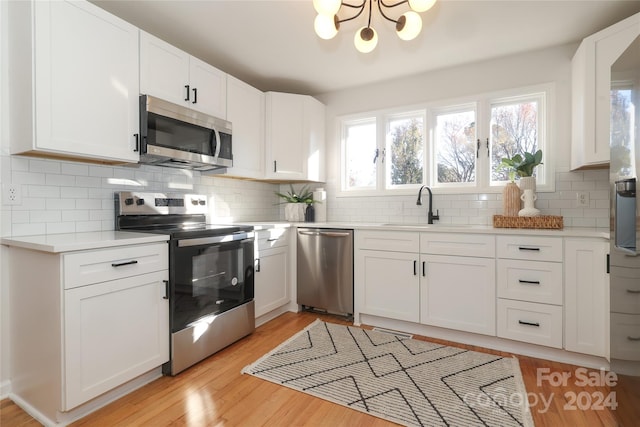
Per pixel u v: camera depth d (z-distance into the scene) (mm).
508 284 2279
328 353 2252
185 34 2459
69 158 1936
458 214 3041
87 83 1808
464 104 3041
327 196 3707
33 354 1625
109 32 1913
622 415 1440
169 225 2545
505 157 2936
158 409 1642
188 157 2324
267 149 3260
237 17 2246
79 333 1526
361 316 2869
